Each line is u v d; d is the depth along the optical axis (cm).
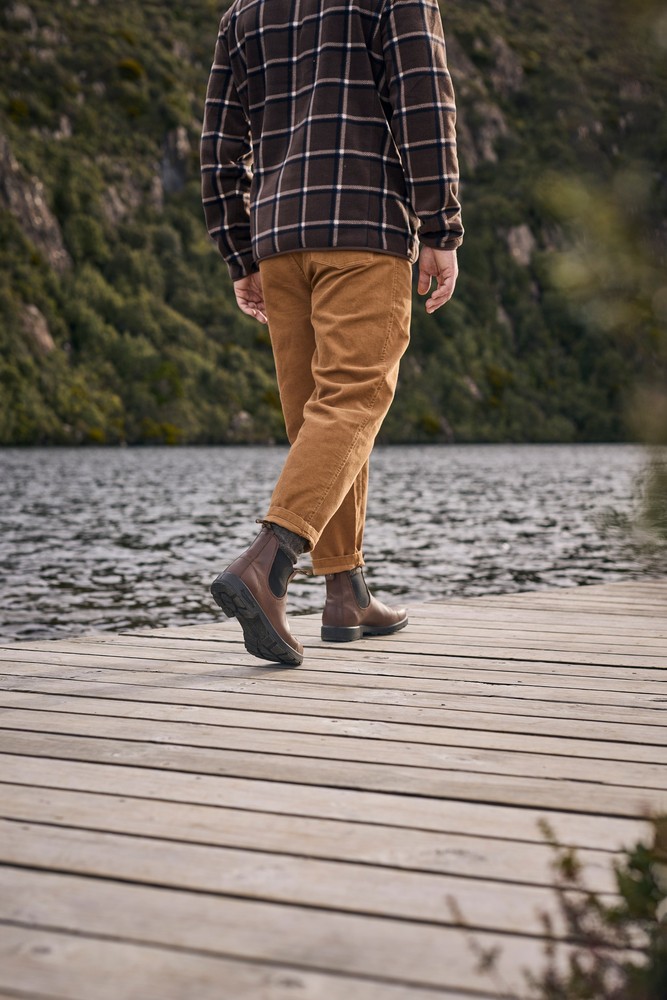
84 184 7325
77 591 646
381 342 222
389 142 221
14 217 6750
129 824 128
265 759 156
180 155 8125
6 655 240
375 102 220
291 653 221
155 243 7519
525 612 313
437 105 212
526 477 3244
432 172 214
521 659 237
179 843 122
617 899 107
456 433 7956
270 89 228
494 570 814
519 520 1465
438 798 139
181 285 7419
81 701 193
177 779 146
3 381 5966
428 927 101
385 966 93
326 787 143
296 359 239
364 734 170
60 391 6216
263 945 97
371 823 129
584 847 122
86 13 8569
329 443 217
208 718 180
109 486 2405
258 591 214
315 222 219
